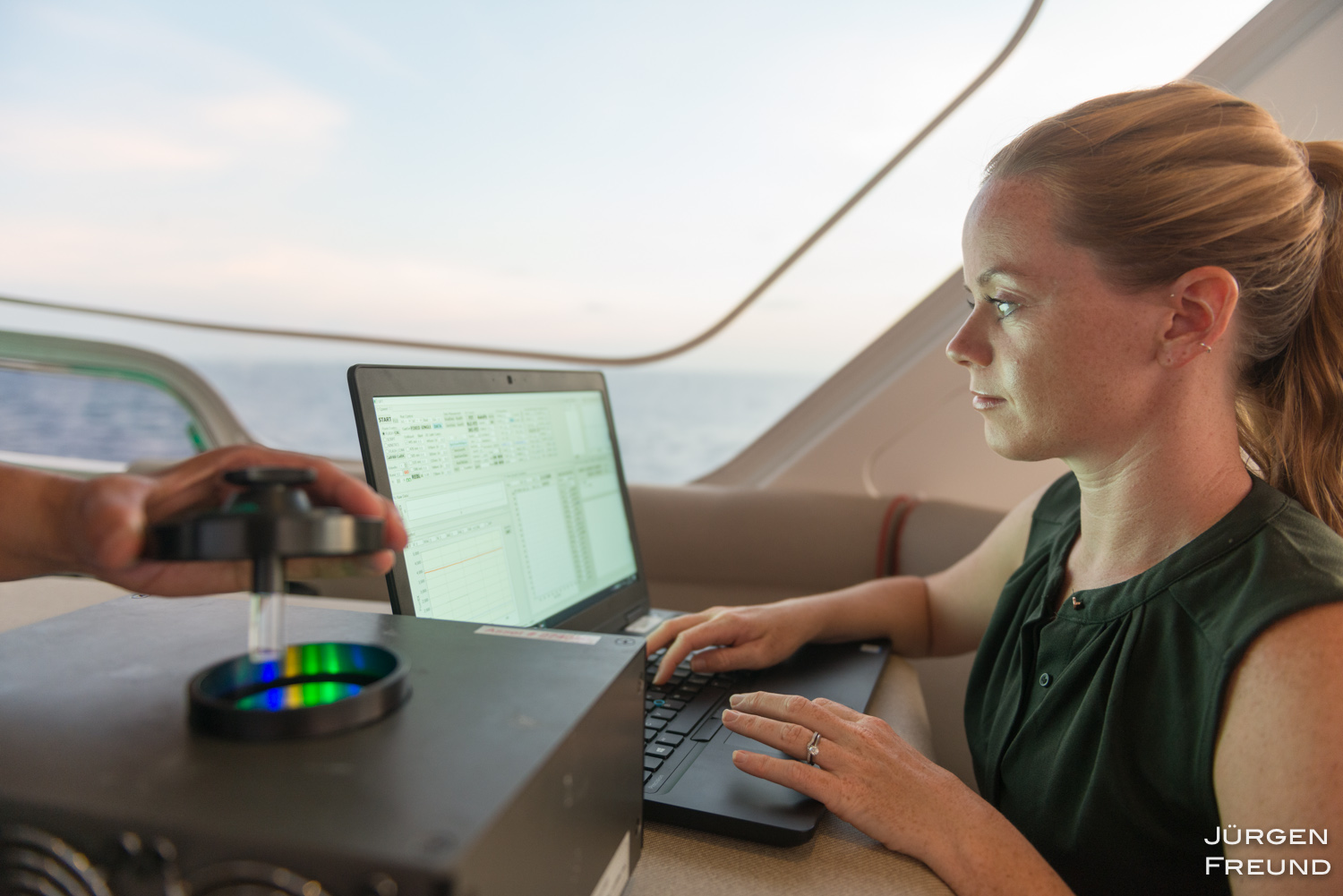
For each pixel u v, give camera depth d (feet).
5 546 1.38
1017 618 2.72
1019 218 2.17
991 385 2.35
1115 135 2.11
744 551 4.92
